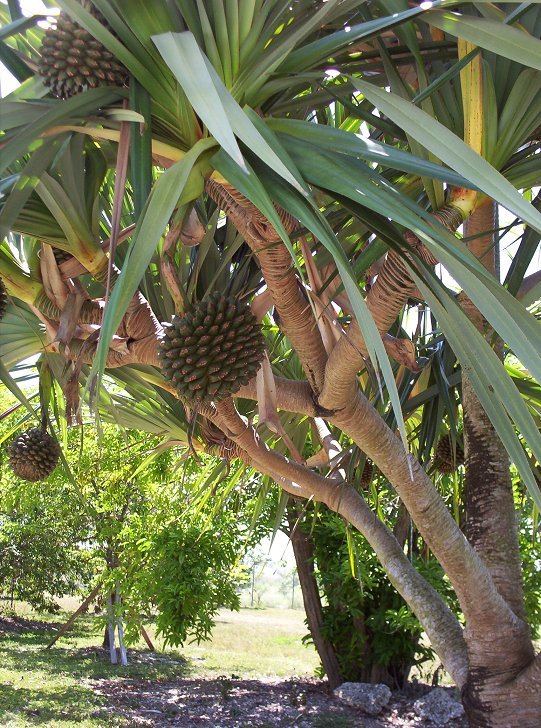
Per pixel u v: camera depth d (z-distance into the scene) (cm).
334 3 116
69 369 200
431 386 266
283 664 1138
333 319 181
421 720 681
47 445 247
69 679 860
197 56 98
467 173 103
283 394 208
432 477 364
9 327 210
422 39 160
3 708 673
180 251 223
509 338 106
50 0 132
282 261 158
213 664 1088
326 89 137
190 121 120
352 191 110
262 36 121
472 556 220
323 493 270
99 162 163
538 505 110
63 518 1007
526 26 141
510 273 169
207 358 157
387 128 142
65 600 2173
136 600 767
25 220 158
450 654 240
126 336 185
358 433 204
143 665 1017
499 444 248
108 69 123
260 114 136
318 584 905
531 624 684
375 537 267
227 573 799
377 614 750
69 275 181
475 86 135
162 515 755
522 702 213
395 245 119
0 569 1367
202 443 293
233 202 152
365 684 757
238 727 652
